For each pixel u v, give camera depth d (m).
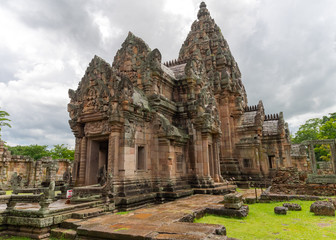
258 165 31.31
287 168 20.77
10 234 9.63
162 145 19.22
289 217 11.52
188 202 15.16
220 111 33.47
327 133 50.66
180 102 23.28
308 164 46.03
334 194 17.33
